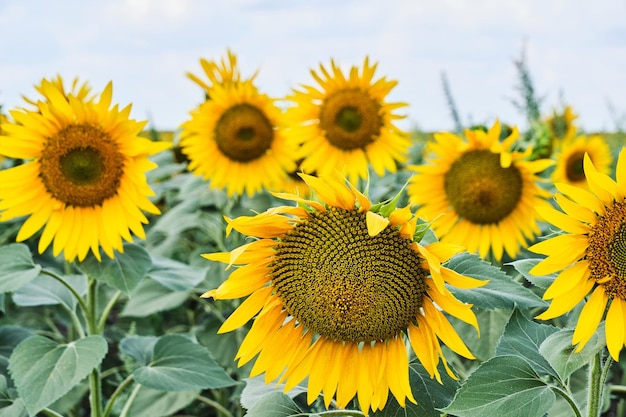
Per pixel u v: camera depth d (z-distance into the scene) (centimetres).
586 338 65
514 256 121
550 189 134
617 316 66
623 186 66
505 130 129
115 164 103
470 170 120
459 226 123
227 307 130
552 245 66
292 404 77
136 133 103
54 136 102
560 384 73
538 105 114
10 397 99
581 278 67
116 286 99
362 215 73
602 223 66
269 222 74
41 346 92
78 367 89
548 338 70
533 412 68
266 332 76
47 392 87
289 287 74
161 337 101
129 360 117
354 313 73
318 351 76
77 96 119
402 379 72
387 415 73
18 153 101
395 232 73
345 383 75
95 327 102
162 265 109
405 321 73
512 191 120
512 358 71
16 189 102
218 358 122
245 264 76
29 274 98
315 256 73
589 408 71
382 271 72
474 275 77
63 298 109
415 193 125
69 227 103
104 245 102
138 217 104
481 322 86
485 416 68
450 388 75
